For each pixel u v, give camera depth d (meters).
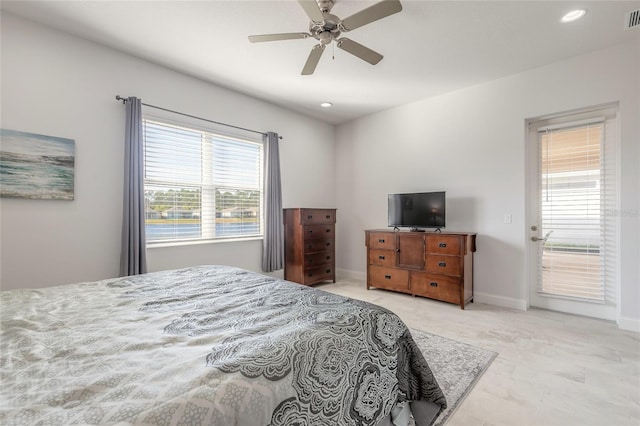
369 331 1.26
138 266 2.88
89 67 2.70
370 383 1.17
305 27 2.48
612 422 1.53
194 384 0.77
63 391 0.73
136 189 2.88
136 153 2.89
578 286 3.11
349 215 5.12
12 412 0.65
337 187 5.28
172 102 3.25
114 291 1.71
